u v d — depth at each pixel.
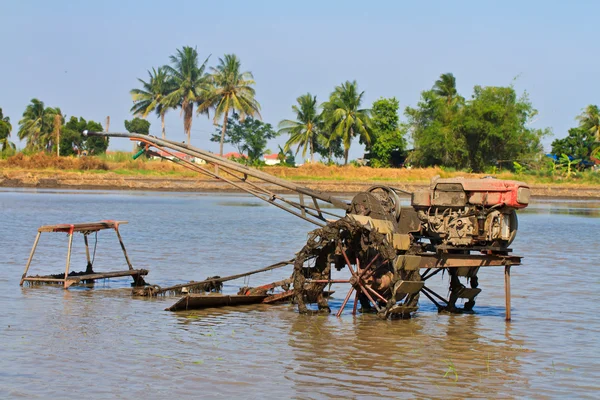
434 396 9.46
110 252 23.08
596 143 101.69
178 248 24.67
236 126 111.00
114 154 84.62
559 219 44.69
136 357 10.91
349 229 13.60
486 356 11.43
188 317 13.85
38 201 48.88
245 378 10.02
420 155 94.62
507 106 92.19
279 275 19.28
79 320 13.25
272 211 46.31
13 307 14.24
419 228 13.99
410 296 14.03
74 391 9.32
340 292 17.19
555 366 10.91
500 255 13.77
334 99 93.69
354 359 11.10
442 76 102.50
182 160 15.48
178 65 97.69
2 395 9.11
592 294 17.06
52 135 105.81
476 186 13.38
